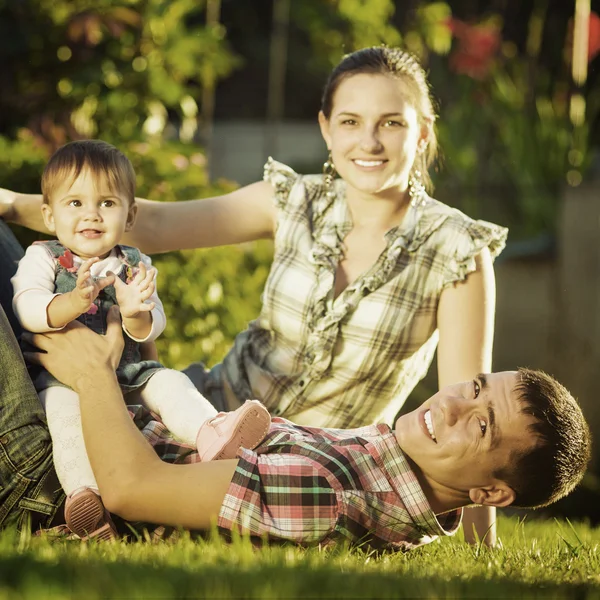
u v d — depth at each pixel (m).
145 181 7.85
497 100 13.77
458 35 13.33
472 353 4.82
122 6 9.60
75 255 4.32
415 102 4.93
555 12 15.53
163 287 7.48
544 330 12.00
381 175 4.86
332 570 3.02
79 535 3.81
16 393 3.87
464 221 4.93
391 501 3.84
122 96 9.52
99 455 3.72
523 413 3.81
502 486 3.87
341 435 4.11
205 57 10.45
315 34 13.75
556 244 12.16
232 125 15.73
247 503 3.70
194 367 5.45
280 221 5.18
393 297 4.88
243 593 2.62
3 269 4.57
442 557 3.87
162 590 2.54
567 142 13.33
